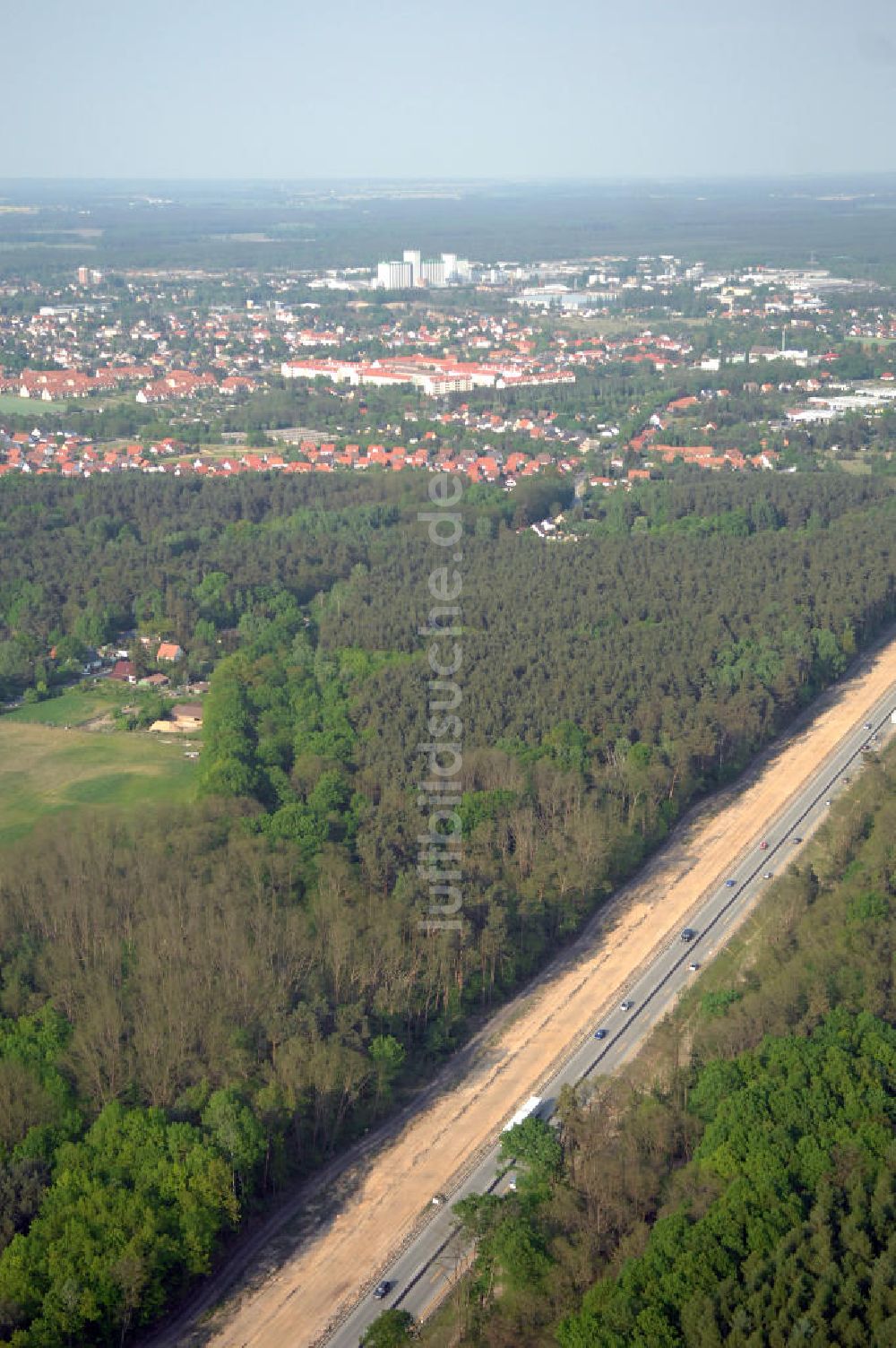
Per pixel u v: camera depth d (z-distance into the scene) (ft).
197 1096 578.66
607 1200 521.24
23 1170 533.55
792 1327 435.53
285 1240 549.13
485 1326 483.51
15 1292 485.97
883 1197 489.26
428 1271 528.63
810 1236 476.54
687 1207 502.79
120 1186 529.04
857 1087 551.18
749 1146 522.06
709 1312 443.73
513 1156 569.64
